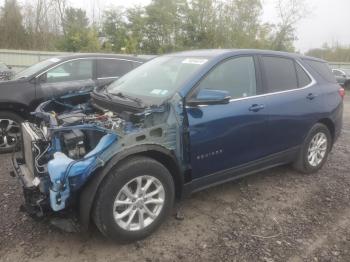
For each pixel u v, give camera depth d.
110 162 3.10
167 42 32.56
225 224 3.79
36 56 21.66
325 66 5.59
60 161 2.98
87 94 4.66
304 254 3.32
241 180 4.96
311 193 4.62
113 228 3.21
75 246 3.34
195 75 3.77
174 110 3.52
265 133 4.36
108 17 31.80
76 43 29.22
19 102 5.99
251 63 4.36
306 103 4.87
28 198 3.33
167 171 3.49
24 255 3.19
